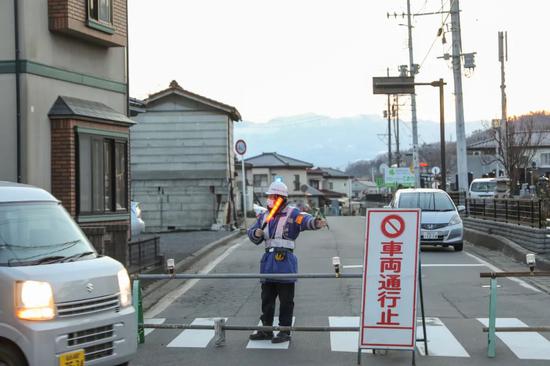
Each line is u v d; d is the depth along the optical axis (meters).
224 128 30.50
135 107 19.33
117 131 14.95
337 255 18.16
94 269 6.29
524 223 17.77
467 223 23.52
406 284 7.33
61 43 13.87
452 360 7.54
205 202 30.42
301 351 8.02
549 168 61.97
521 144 47.44
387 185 54.69
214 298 12.00
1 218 6.51
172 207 30.48
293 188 74.44
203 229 30.28
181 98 30.56
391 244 7.41
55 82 13.64
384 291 7.36
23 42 12.84
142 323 8.55
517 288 12.42
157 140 30.66
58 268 6.07
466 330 9.03
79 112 13.52
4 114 12.86
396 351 7.97
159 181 30.58
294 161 76.81
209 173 30.45
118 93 15.84
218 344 8.23
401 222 7.41
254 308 10.94
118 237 12.18
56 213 7.04
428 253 18.48
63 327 5.81
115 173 14.88
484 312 10.23
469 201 24.83
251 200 54.19
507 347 8.12
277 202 8.29
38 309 5.75
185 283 13.79
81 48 14.50
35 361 5.64
